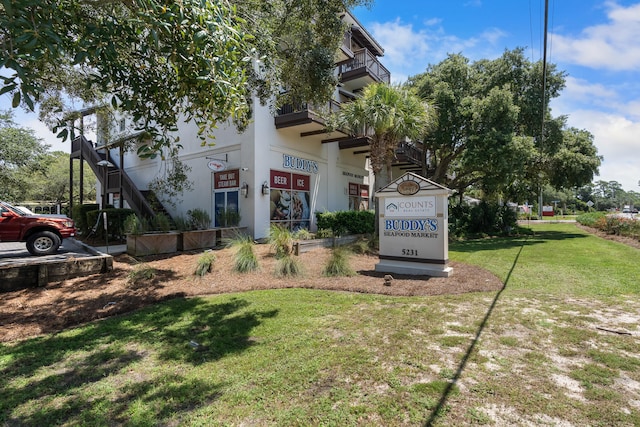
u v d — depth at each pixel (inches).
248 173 512.4
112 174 652.7
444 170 836.0
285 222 562.6
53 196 1416.1
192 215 518.9
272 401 107.6
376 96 483.8
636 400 104.7
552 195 2453.2
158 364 136.9
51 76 261.4
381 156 510.9
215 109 168.1
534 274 297.1
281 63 297.6
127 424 97.7
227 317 193.3
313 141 636.7
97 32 128.6
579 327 167.2
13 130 757.9
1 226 359.6
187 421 98.4
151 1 110.5
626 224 661.3
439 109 700.7
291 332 167.3
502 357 135.3
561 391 110.0
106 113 364.8
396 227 314.8
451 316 186.4
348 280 277.9
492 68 770.2
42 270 255.6
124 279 278.4
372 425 94.3
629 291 236.4
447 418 96.8
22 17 98.8
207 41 125.5
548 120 733.9
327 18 294.8
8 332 174.9
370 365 129.9
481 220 792.9
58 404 109.5
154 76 167.2
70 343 160.7
